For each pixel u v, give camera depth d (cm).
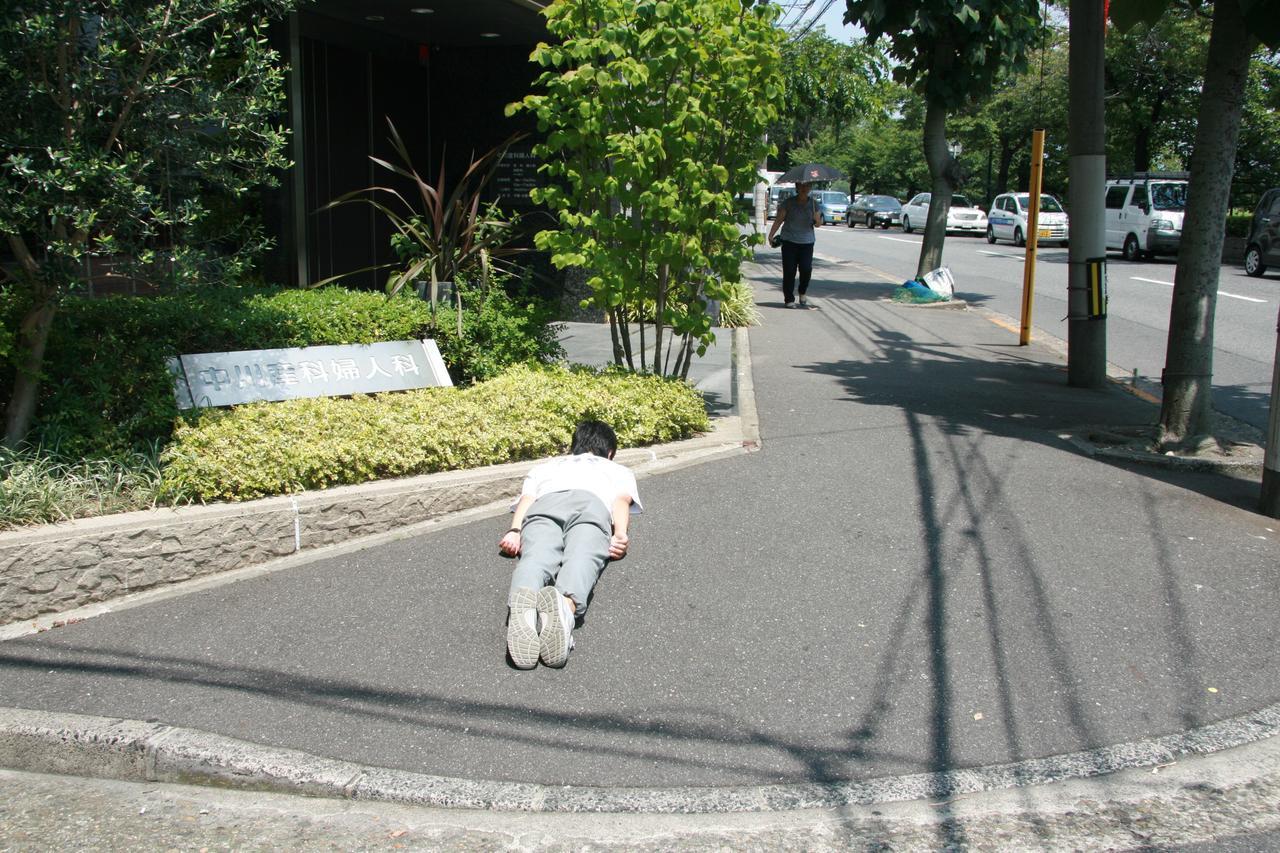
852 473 719
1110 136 3838
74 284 556
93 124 564
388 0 1048
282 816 378
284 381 704
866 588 539
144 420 622
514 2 1054
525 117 1274
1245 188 3378
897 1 1512
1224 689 446
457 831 365
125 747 407
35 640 489
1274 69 3123
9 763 418
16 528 519
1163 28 3225
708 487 687
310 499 581
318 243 1137
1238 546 596
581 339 1234
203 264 621
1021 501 666
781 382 1047
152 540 535
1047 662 468
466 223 933
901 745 407
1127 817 367
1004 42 1578
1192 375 765
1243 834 358
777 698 440
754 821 366
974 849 351
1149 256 2867
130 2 550
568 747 408
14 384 625
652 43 747
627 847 355
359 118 1192
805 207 1661
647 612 514
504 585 545
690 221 766
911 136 6638
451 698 441
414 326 796
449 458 650
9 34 509
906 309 1714
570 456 527
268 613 515
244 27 594
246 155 604
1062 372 1151
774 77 779
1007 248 3522
